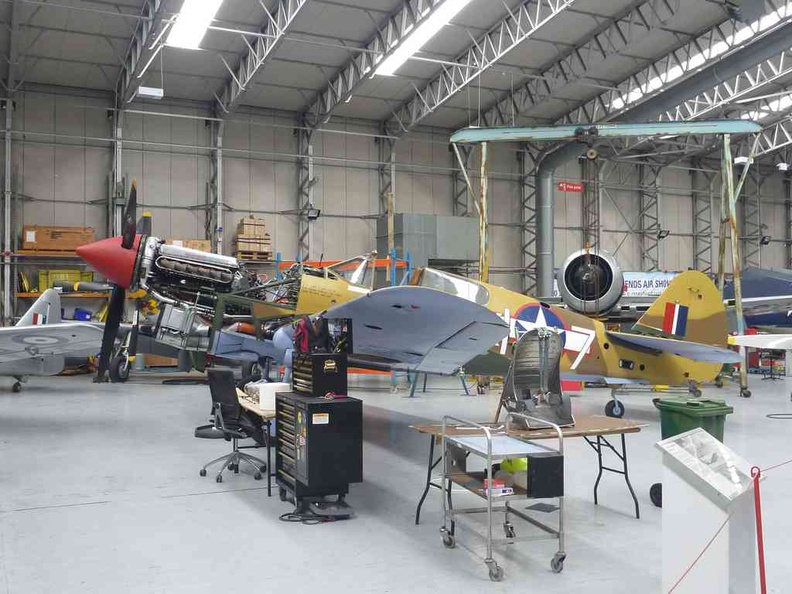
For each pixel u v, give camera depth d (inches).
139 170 634.8
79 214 617.9
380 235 686.5
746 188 935.7
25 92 601.6
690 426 172.9
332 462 158.2
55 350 308.0
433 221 664.4
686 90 570.3
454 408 370.0
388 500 179.8
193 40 459.8
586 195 825.5
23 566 130.6
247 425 199.8
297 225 698.2
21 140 597.6
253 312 293.6
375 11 514.3
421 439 271.0
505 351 294.4
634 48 597.0
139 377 557.0
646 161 845.2
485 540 147.4
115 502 176.9
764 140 835.4
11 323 572.7
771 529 156.3
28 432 287.0
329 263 408.5
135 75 530.6
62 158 613.0
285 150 694.5
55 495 183.9
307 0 444.5
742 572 97.5
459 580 124.7
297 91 653.3
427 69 617.9
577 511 170.6
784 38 486.0
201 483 198.1
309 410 156.0
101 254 306.8
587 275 434.0
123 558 135.3
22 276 582.2
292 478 170.6
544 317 303.6
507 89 674.2
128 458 233.3
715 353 291.6
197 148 649.0
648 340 303.1
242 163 676.1
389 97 676.7
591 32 569.0
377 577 125.9
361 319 215.3
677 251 879.1
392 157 727.1
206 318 324.2
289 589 120.1
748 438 279.6
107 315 314.5
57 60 566.6
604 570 130.5
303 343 176.7
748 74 663.1
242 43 554.3
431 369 280.2
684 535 103.9
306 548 141.7
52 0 473.1
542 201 701.3
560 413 152.9
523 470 145.6
